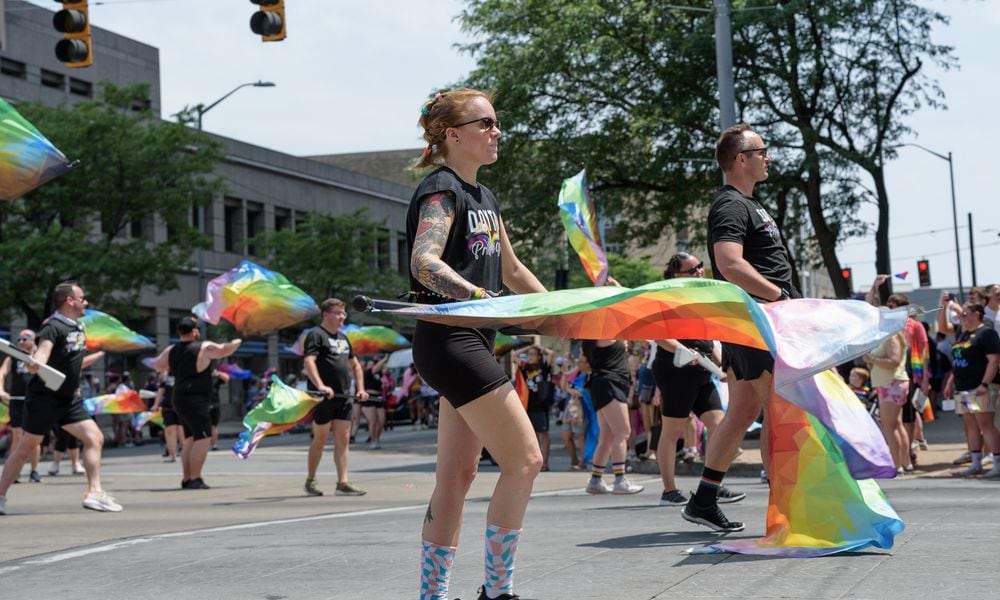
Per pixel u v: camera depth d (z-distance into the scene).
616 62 26.70
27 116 33.03
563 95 27.67
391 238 62.25
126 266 33.41
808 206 27.06
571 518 8.08
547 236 28.02
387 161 82.19
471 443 4.36
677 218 27.58
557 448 22.14
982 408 11.94
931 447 16.58
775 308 5.59
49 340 10.58
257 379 39.88
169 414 21.53
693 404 9.20
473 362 4.18
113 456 25.95
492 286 4.44
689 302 5.03
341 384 12.12
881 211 26.97
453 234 4.33
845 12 24.75
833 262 27.12
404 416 37.59
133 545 7.37
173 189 34.31
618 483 10.69
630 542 6.37
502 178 27.98
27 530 8.85
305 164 55.00
